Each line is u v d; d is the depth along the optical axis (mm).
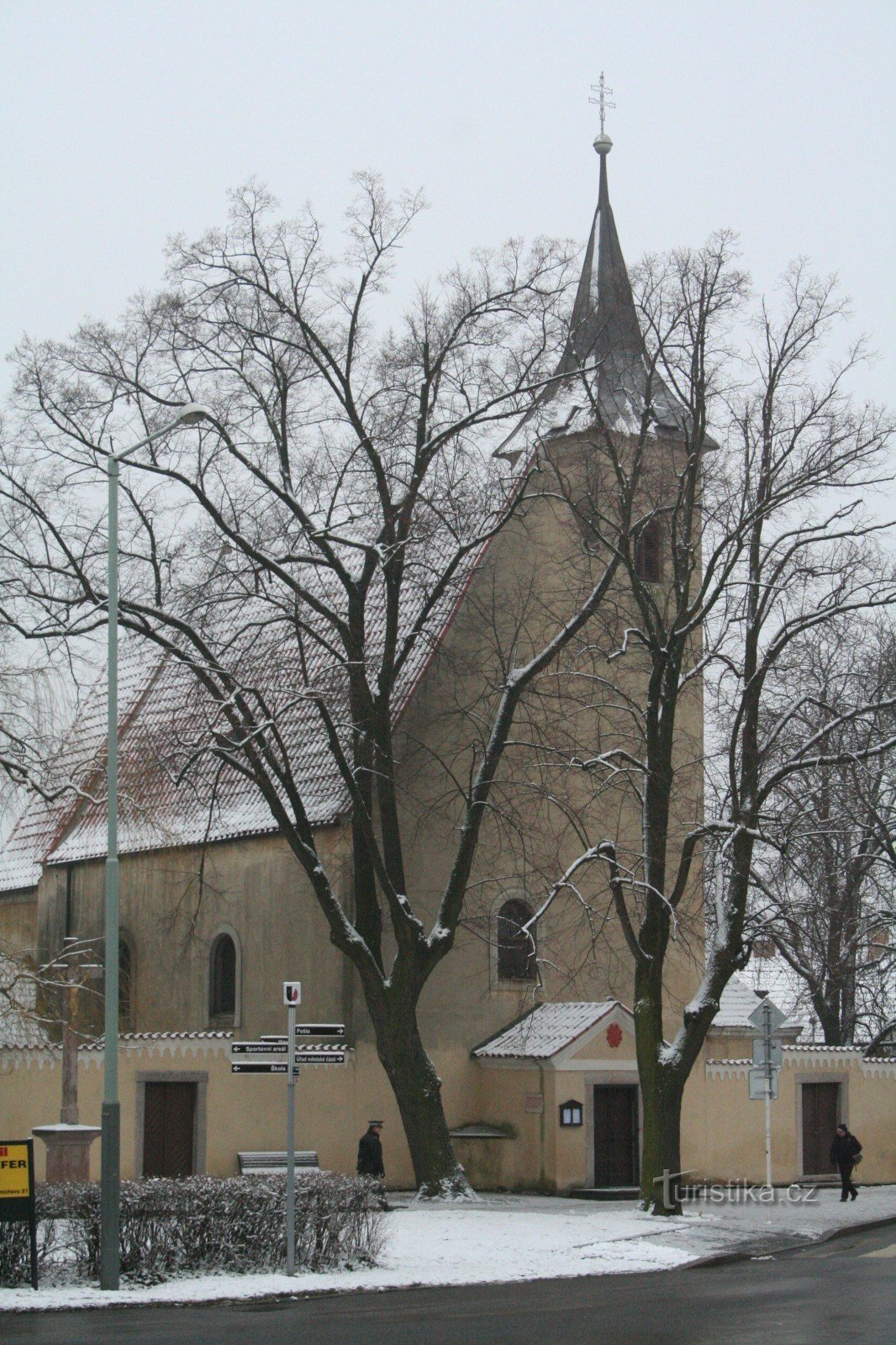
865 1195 38062
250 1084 34125
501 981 37938
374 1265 22922
